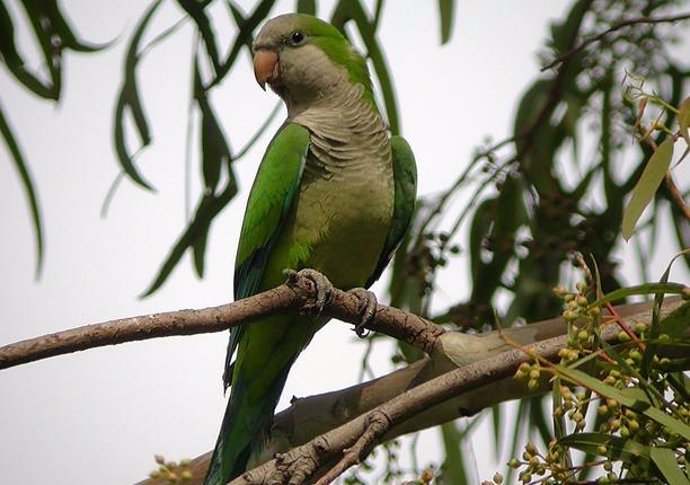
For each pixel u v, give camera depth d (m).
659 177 4.93
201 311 5.28
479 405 6.70
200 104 9.31
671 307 6.12
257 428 7.66
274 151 8.02
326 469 6.62
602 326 5.02
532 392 6.63
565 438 4.68
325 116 8.18
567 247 9.39
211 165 9.30
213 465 7.23
